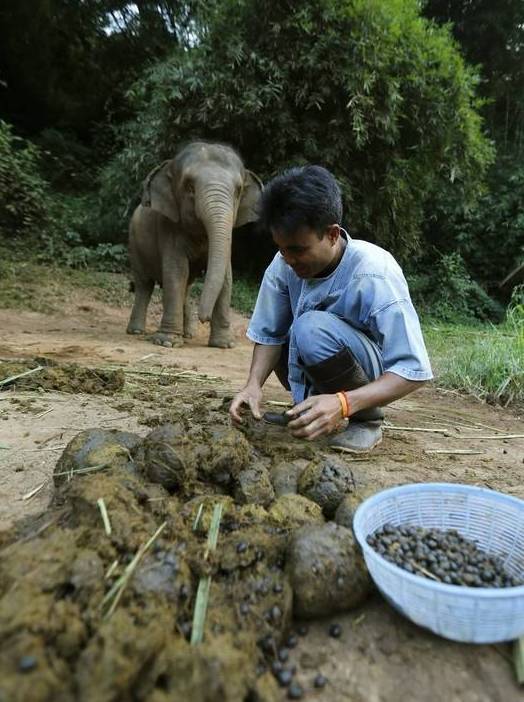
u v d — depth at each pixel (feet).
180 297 21.97
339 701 4.04
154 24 58.85
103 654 3.52
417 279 43.34
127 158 37.88
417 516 5.74
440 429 11.32
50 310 29.91
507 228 47.93
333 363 8.29
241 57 32.63
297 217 6.97
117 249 39.96
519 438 11.03
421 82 34.24
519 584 4.86
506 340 17.38
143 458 6.41
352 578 4.79
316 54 32.37
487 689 4.24
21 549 4.42
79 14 55.93
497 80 59.88
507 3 55.93
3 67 55.72
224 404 10.93
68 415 10.32
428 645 4.59
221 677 3.61
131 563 4.41
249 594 4.52
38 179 41.68
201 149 20.72
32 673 3.39
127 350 19.01
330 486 6.29
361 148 35.50
